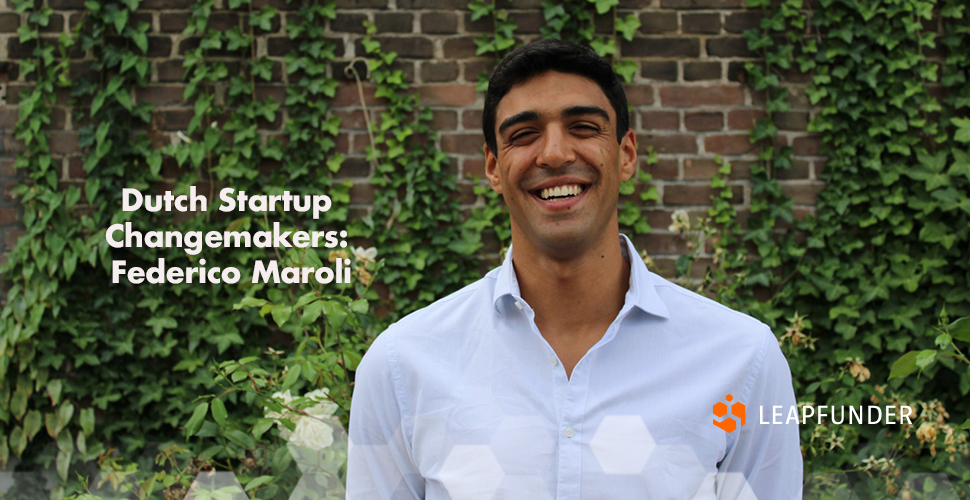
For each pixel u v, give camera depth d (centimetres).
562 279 116
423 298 280
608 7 274
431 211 279
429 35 281
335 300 204
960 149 272
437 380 118
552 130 110
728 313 120
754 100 280
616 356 116
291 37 278
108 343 274
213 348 278
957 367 265
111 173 277
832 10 275
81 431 275
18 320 269
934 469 240
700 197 281
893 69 273
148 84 282
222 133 282
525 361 117
